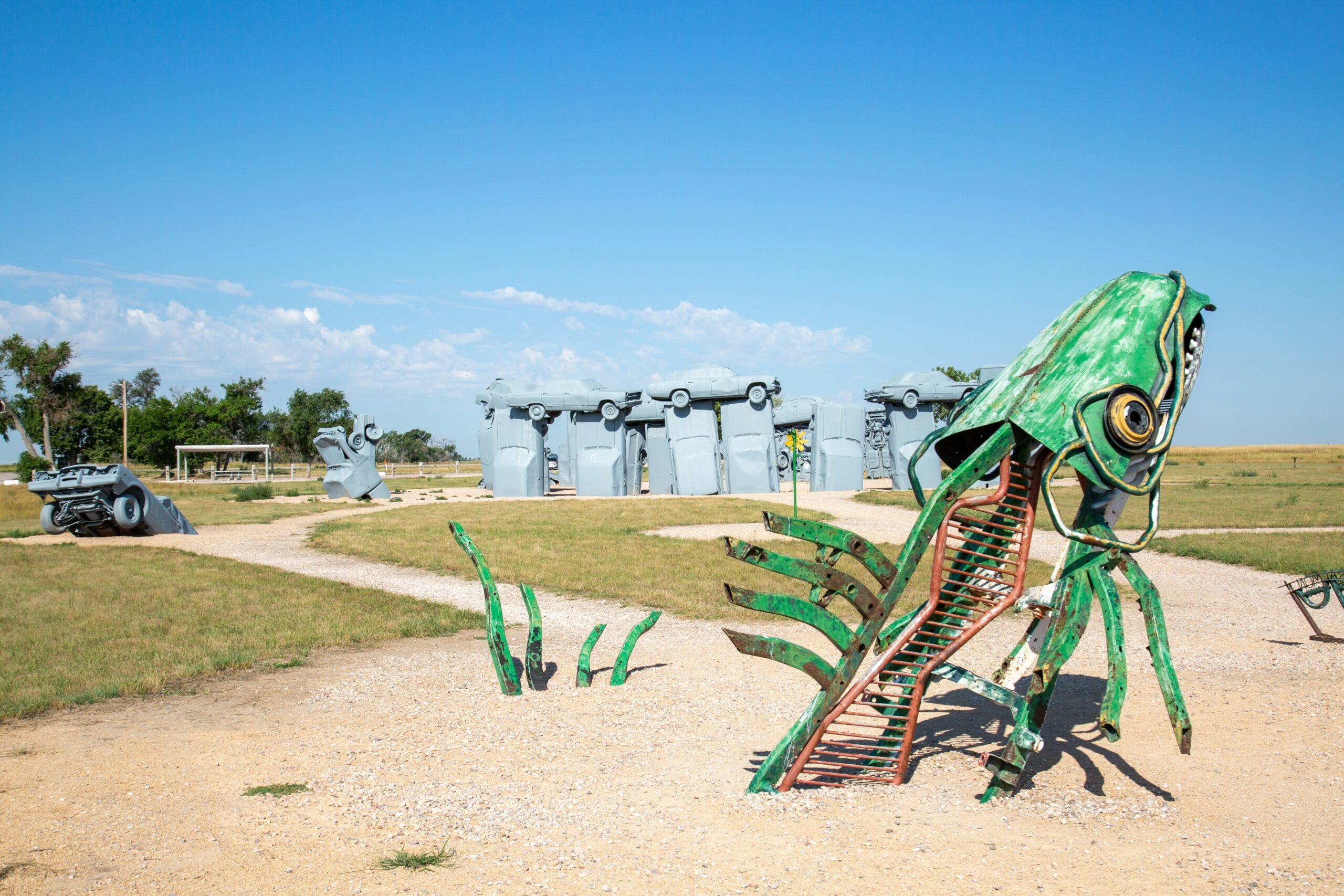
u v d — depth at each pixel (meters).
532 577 18.48
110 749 8.03
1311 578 14.76
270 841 5.96
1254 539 24.12
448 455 144.38
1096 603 16.09
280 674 11.01
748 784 6.96
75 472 27.08
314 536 27.02
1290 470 70.00
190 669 10.98
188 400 95.19
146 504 27.72
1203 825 6.15
